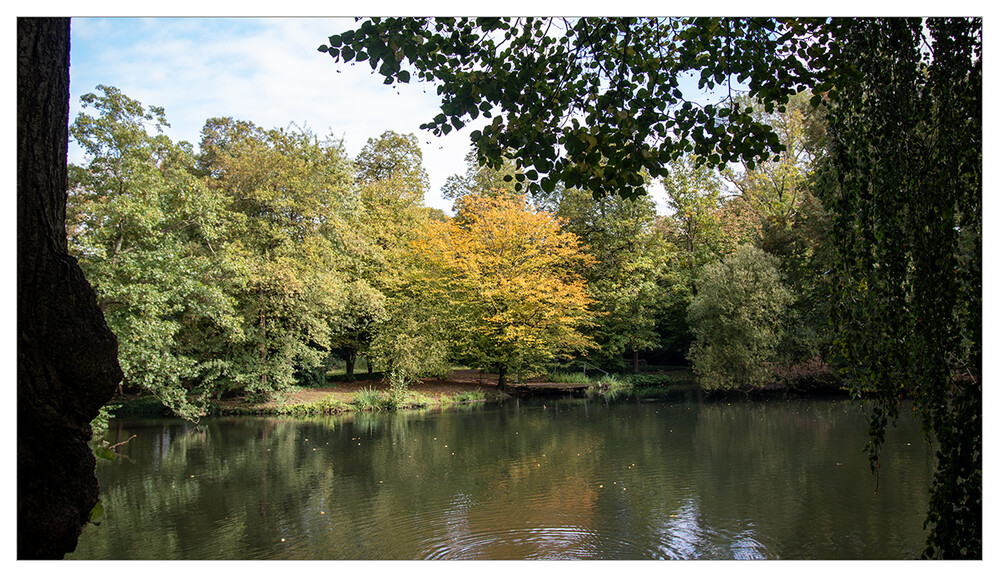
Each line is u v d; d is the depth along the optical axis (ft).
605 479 28.30
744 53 12.17
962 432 9.60
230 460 33.78
